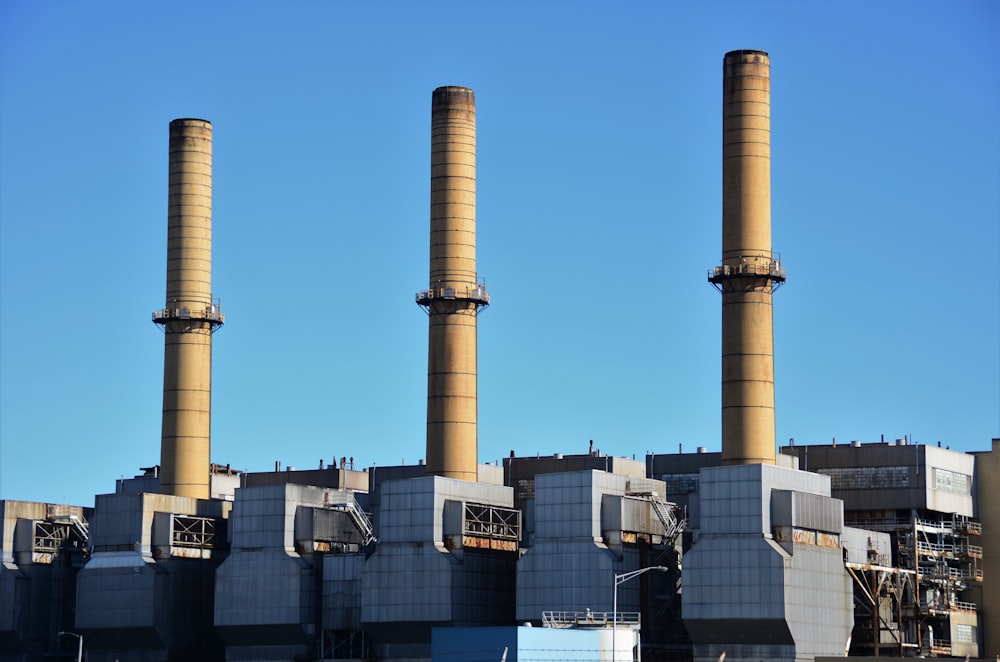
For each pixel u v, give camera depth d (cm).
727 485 14112
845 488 17162
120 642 16712
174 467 18238
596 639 12194
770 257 15412
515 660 11950
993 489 17500
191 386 18400
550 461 19225
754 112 15538
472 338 17188
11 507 17712
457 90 17388
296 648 15875
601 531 14738
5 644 17512
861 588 15025
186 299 18462
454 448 16912
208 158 18775
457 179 17275
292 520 16088
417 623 15100
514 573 15938
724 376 15300
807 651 13900
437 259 17212
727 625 13900
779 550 13788
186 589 16812
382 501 15525
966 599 17112
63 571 17925
